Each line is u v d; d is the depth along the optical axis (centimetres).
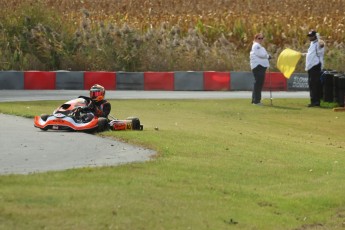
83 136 3666
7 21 8406
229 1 11900
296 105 6253
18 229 1984
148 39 8481
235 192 2631
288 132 4666
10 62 7962
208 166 2973
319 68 6206
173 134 3744
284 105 6222
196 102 6172
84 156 3078
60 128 3856
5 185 2345
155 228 2134
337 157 3572
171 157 3089
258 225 2348
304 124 5138
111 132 3766
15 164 2856
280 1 11994
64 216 2103
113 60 8188
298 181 2919
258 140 3912
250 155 3338
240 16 10319
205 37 9650
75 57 8144
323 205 2653
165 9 11269
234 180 2809
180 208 2333
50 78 7375
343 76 6141
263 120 5206
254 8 11456
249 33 9669
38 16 8550
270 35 9638
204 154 3238
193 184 2641
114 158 3036
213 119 5041
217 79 7612
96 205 2219
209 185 2659
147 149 3288
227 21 9888
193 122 4719
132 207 2248
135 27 9325
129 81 7494
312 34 6228
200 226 2220
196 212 2331
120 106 5669
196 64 8306
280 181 2892
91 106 3972
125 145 3394
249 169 3020
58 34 8338
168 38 8806
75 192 2325
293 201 2642
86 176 2573
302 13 11019
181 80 7562
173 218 2231
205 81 7600
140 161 2953
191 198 2461
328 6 11631
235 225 2306
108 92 7150
